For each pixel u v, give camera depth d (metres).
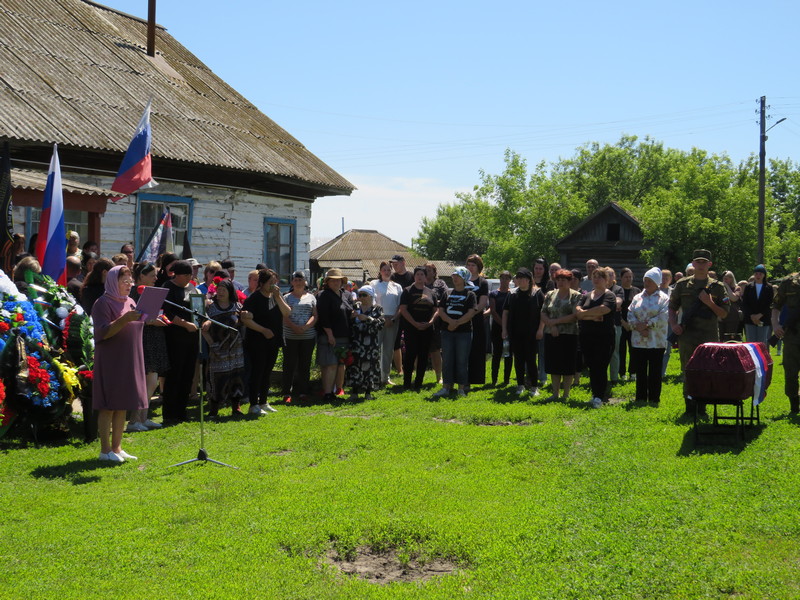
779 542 5.33
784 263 48.91
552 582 4.77
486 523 5.79
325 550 5.43
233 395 10.32
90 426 8.88
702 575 4.81
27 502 6.35
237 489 6.77
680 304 10.17
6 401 8.37
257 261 19.25
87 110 15.61
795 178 72.81
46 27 19.28
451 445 8.40
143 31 24.23
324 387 11.91
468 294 11.84
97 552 5.27
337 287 11.84
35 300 8.86
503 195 60.44
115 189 13.27
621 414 9.77
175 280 9.82
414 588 4.76
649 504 6.12
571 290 11.01
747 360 8.23
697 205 41.91
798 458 7.30
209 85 23.06
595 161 73.88
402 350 14.73
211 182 17.66
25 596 4.59
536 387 11.85
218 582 4.82
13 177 11.62
